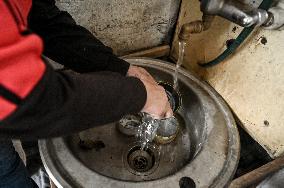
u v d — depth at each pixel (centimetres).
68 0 92
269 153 99
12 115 43
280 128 92
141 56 123
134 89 58
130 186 82
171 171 101
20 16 46
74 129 54
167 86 99
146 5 107
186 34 90
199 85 108
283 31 79
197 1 101
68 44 71
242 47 93
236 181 86
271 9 75
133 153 105
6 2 42
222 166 88
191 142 106
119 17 106
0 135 49
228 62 100
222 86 107
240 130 108
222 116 100
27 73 42
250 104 99
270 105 92
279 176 86
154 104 68
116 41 115
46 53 73
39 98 44
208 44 104
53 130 51
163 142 105
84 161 99
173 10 114
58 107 48
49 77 45
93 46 71
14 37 42
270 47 85
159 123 103
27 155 106
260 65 90
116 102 55
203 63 110
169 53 129
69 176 83
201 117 103
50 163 85
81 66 73
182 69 111
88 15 100
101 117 55
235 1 75
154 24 116
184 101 111
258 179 88
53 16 69
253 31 87
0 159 74
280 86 87
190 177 85
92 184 82
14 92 41
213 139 94
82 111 51
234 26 91
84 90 51
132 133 107
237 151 91
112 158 103
